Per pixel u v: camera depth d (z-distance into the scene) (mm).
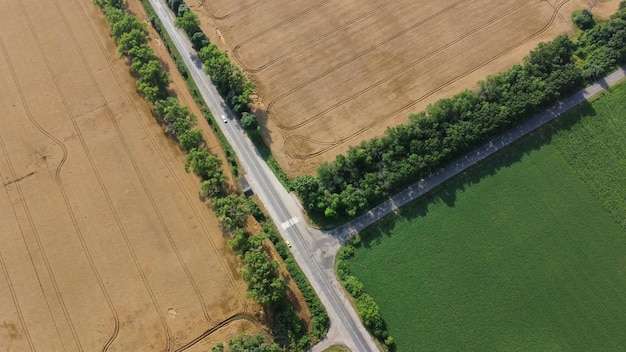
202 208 77188
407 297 71812
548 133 83438
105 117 84188
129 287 71750
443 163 80375
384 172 76688
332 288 72375
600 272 73625
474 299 71688
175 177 79562
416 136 78938
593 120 84750
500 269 73625
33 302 70500
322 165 76250
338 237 75500
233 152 82312
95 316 69875
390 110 85500
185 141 78562
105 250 74062
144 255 73812
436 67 89562
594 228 76562
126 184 78688
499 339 69500
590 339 69625
